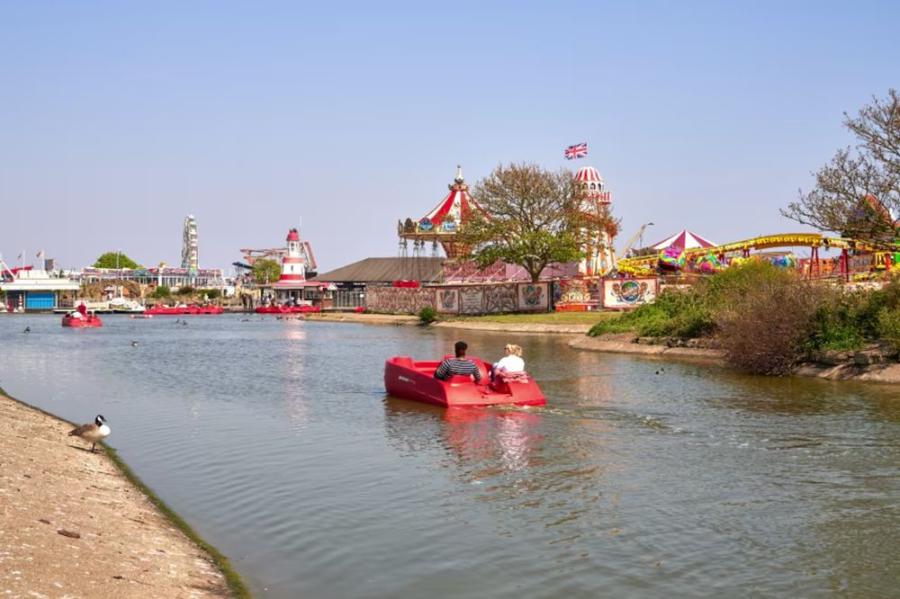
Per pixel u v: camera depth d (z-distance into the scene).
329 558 9.90
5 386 28.41
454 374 21.41
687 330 38.22
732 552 9.98
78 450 16.14
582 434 17.31
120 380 29.97
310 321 101.12
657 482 13.23
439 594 8.77
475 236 78.38
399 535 10.74
